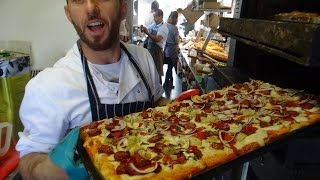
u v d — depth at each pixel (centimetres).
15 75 168
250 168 109
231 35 134
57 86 94
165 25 431
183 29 634
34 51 207
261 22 98
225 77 143
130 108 109
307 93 116
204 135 93
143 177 72
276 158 83
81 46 104
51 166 75
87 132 92
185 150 85
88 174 76
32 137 93
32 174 78
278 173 82
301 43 71
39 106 94
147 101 117
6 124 132
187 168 76
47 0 194
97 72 102
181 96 128
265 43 94
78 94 98
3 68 160
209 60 244
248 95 124
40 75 99
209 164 79
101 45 95
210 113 110
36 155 89
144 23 690
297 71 125
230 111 111
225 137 91
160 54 431
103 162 79
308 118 94
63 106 95
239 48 154
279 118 98
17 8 194
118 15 94
